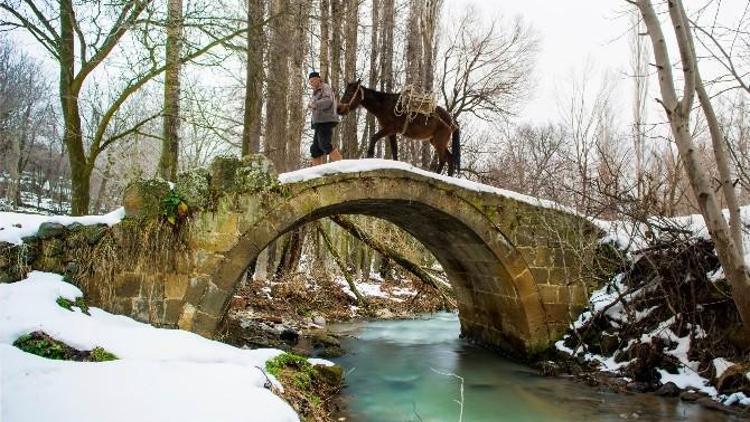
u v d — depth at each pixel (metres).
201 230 6.81
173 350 5.05
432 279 13.67
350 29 14.97
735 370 6.76
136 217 6.62
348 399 6.95
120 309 6.46
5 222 6.38
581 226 9.22
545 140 24.16
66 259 6.38
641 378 7.73
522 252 8.88
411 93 8.96
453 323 13.45
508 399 7.25
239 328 9.51
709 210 5.81
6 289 5.58
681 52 5.71
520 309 9.06
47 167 32.78
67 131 8.62
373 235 13.44
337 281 15.99
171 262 6.70
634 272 8.98
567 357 8.72
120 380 4.00
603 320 8.80
